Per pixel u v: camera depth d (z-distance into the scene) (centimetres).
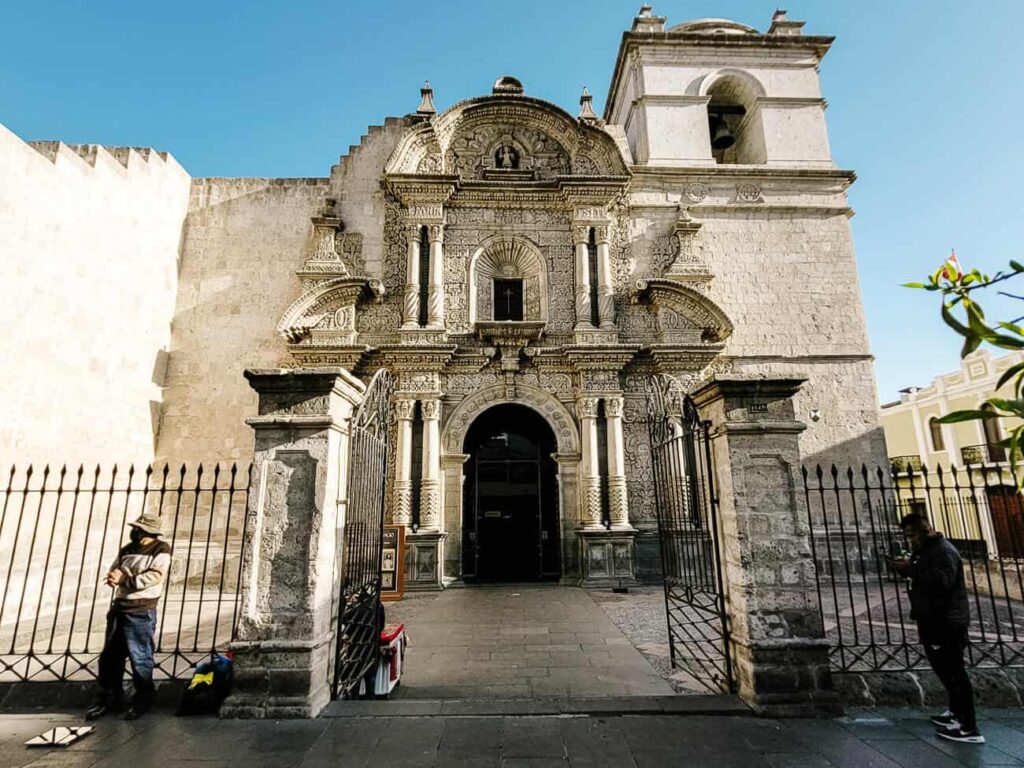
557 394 1614
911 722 530
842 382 1686
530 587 1461
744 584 577
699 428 683
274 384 616
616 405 1564
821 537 1554
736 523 592
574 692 667
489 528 1684
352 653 636
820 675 557
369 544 712
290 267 1706
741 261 1764
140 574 581
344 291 1598
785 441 611
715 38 1938
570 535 1527
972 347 203
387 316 1650
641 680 705
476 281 1711
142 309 1513
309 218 1745
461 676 732
